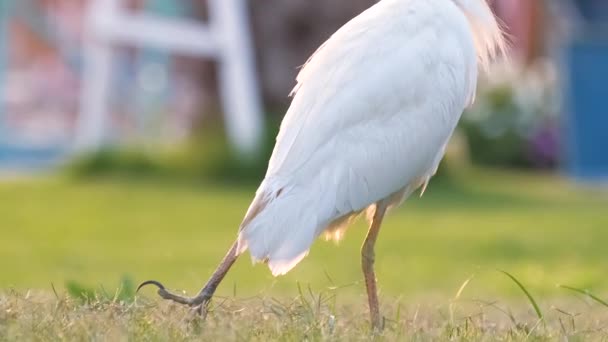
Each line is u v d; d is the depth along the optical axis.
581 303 9.57
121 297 7.14
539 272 13.38
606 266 14.23
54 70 26.23
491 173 25.41
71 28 26.25
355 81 7.00
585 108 24.30
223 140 21.81
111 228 16.95
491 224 17.70
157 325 6.24
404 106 7.05
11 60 26.22
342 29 7.29
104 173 21.48
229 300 7.13
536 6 30.17
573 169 24.25
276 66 23.19
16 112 25.77
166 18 22.92
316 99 6.99
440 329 6.65
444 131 7.26
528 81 27.91
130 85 24.69
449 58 7.22
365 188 6.93
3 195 19.41
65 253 15.02
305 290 11.45
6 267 13.95
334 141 6.89
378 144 6.96
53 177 21.69
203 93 22.91
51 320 6.20
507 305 9.20
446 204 19.81
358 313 7.31
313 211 6.71
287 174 6.79
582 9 27.20
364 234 16.98
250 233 6.63
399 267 14.33
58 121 25.88
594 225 17.66
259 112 22.31
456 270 14.22
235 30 21.70
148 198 19.44
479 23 7.76
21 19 26.16
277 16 23.05
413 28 7.20
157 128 24.47
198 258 14.68
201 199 19.44
